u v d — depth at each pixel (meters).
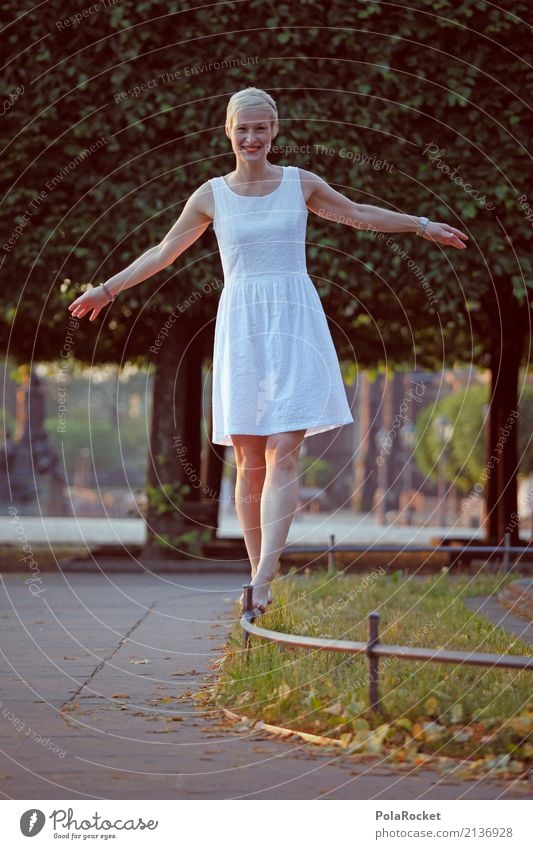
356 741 4.42
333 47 13.01
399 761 4.23
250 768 4.18
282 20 12.98
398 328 18.81
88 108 13.30
